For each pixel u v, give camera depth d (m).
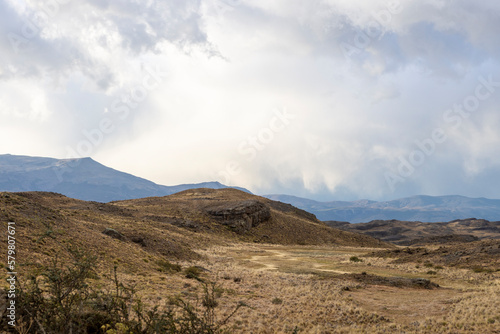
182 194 177.88
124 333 6.99
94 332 7.26
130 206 132.25
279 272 45.78
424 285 33.16
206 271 40.03
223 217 126.38
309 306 23.44
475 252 53.34
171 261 47.12
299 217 181.12
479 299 24.92
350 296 27.48
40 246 27.20
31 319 6.65
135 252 40.25
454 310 22.44
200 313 17.66
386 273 45.97
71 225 39.69
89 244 34.53
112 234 46.03
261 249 90.31
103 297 7.87
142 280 27.62
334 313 21.80
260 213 135.75
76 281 7.57
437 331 17.95
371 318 20.84
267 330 17.34
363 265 55.03
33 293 7.32
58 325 6.89
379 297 27.75
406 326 19.09
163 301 19.83
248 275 39.41
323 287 31.52
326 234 145.38
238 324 17.77
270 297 26.30
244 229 124.38
